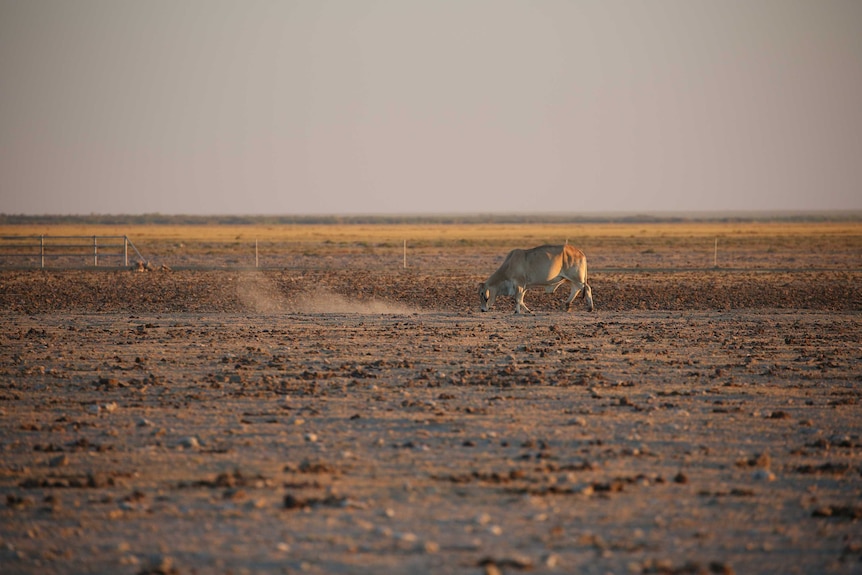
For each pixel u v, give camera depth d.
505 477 27.12
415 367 48.47
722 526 23.14
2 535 22.36
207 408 37.72
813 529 23.00
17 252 199.62
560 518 23.59
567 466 28.56
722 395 41.19
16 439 32.25
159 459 29.52
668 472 28.19
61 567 20.28
